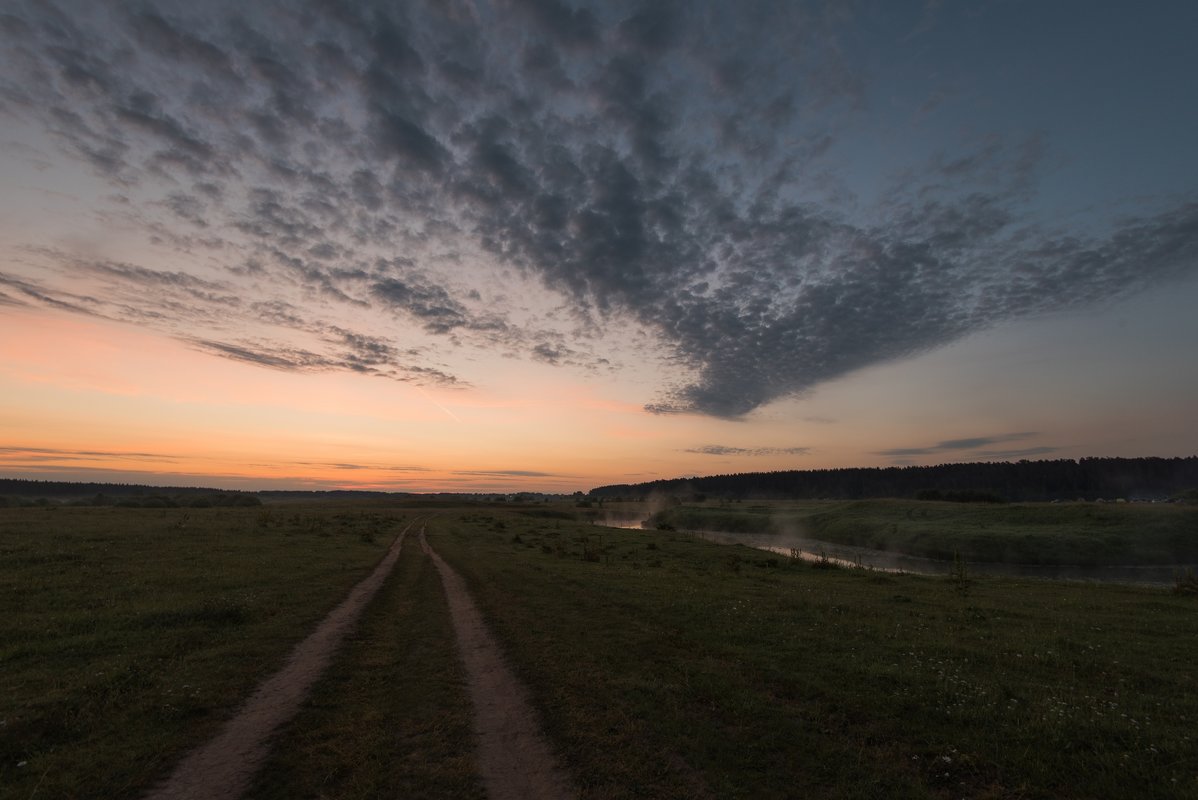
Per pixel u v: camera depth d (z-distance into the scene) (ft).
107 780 21.99
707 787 22.13
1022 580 98.12
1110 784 21.65
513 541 149.79
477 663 38.63
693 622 50.67
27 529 113.60
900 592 76.02
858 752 24.99
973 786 22.18
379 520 219.41
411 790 21.76
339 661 38.70
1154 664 38.68
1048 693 31.99
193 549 93.71
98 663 36.17
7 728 25.80
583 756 24.70
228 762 23.86
